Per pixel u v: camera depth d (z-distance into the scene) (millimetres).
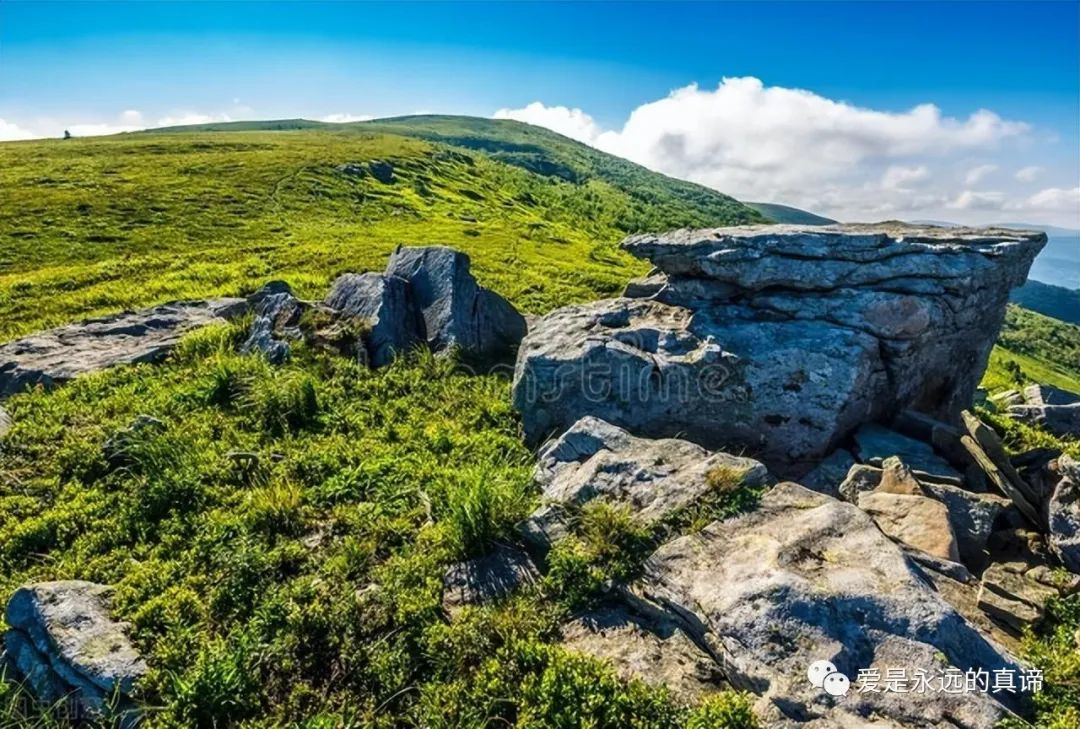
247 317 20672
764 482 10273
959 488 11039
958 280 13281
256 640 8344
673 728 6887
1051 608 8352
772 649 7246
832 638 7223
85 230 52719
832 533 8750
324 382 16797
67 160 92812
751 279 14438
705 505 9727
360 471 12688
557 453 12172
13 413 14914
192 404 15180
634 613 8680
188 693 7461
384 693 7793
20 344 18953
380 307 19250
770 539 8789
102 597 9219
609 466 11000
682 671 7711
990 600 8438
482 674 7711
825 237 14125
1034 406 17250
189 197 66688
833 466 12477
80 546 10648
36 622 8359
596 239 85750
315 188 76812
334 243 47250
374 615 8820
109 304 31156
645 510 9945
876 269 13688
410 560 9883
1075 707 6727
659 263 15875
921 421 13219
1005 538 10172
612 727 6898
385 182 91625
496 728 7285
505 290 31797
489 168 154250
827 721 6539
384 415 15477
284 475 12445
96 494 11922
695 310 15211
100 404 15281
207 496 11820
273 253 42906
